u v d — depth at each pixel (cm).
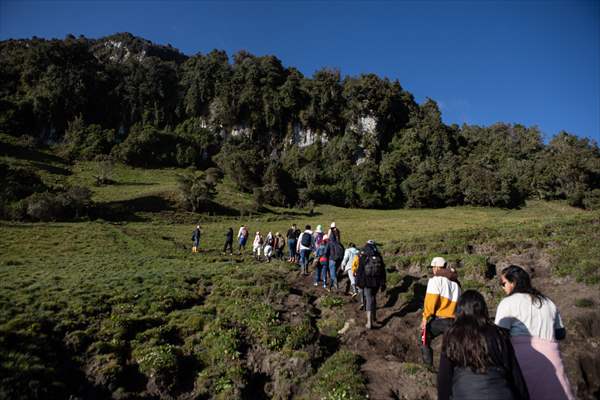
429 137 15162
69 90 15350
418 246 1966
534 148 14525
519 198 10688
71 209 5319
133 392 805
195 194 6750
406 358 898
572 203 10144
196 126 16688
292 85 16850
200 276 1616
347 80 17250
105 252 3186
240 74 17550
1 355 763
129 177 10344
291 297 1309
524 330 484
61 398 739
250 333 1005
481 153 14575
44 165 9969
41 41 17138
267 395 810
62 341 919
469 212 9488
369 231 4956
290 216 7475
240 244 3067
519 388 402
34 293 1219
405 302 1208
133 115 16700
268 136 16612
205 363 900
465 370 412
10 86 15412
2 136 11869
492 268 1415
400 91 18088
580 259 1267
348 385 729
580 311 913
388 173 12144
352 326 1048
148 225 5316
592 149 13125
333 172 13138
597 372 733
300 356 872
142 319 1075
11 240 3472
